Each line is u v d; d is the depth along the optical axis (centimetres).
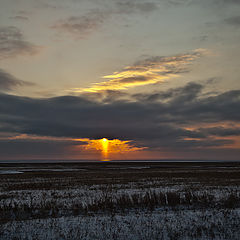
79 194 2136
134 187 2591
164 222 1154
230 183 2939
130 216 1278
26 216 1334
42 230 1055
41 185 2952
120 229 1054
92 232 1029
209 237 977
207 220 1185
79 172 5938
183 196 1888
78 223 1148
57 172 6025
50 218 1257
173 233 1006
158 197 1680
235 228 1073
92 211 1426
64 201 1764
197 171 5897
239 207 1509
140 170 6756
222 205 1545
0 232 1028
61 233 1016
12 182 3441
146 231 1035
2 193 2289
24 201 1816
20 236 991
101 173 5378
